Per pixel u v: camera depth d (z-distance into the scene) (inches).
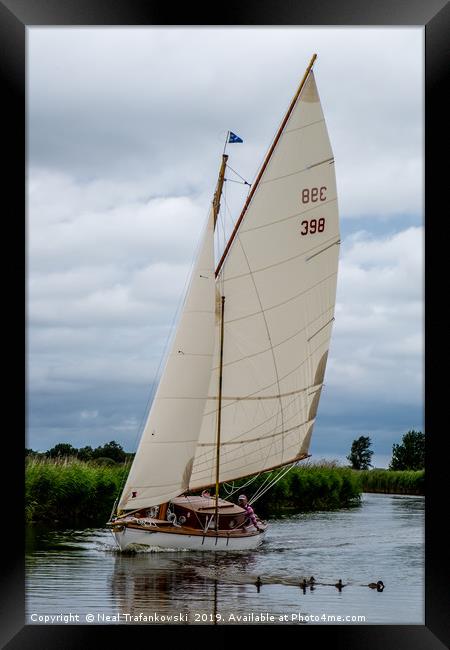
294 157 1275.8
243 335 1272.1
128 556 1048.8
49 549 1077.8
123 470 1461.6
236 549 1151.6
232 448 1288.1
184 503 1157.7
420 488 2380.7
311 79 1264.8
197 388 1100.5
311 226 1296.8
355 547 1229.7
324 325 1337.4
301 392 1336.1
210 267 1110.4
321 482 1971.0
